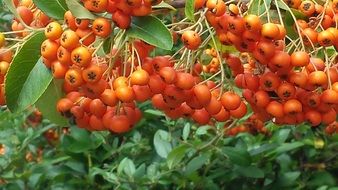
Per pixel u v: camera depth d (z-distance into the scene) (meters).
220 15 0.32
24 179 0.67
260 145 0.62
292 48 0.35
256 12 0.33
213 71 0.40
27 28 0.33
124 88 0.32
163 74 0.32
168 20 0.47
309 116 0.35
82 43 0.31
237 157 0.57
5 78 0.32
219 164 0.60
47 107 0.36
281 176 0.62
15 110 0.32
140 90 0.32
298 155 0.68
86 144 0.65
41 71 0.32
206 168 0.60
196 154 0.58
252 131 0.64
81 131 0.65
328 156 0.67
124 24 0.32
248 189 0.63
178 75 0.32
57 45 0.31
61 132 0.74
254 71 0.34
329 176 0.65
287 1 0.36
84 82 0.31
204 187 0.59
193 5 0.34
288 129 0.62
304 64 0.32
